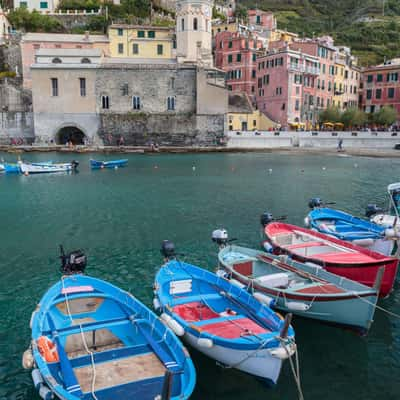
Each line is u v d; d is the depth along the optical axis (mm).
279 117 82312
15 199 30797
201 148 68938
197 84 70812
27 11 93875
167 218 24922
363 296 10820
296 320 12508
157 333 9734
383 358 10891
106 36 83000
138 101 71625
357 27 137250
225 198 31203
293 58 80250
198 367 10203
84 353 9320
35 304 13695
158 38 81938
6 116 71875
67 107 70312
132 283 15297
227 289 11984
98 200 30359
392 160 58281
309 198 31422
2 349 11102
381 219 21391
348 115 78875
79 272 13266
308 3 161250
